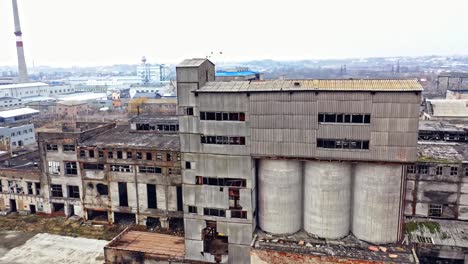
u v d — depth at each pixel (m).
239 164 42.78
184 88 43.00
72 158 60.25
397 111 37.44
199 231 45.56
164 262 46.47
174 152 54.47
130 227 57.88
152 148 55.47
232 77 78.94
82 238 55.81
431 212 49.59
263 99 40.78
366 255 39.00
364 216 41.00
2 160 71.62
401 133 37.72
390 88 37.66
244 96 41.22
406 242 42.00
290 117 40.38
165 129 65.81
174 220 58.28
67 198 62.00
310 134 40.16
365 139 38.78
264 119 41.09
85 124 72.81
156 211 57.12
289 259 40.31
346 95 38.53
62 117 141.62
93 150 58.19
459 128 61.44
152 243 49.41
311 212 42.72
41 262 49.53
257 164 44.25
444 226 47.38
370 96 37.88
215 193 44.12
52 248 53.12
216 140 43.09
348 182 41.66
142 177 56.72
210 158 43.59
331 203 41.50
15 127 102.38
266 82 43.00
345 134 39.19
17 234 57.41
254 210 44.31
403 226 43.12
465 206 48.31
